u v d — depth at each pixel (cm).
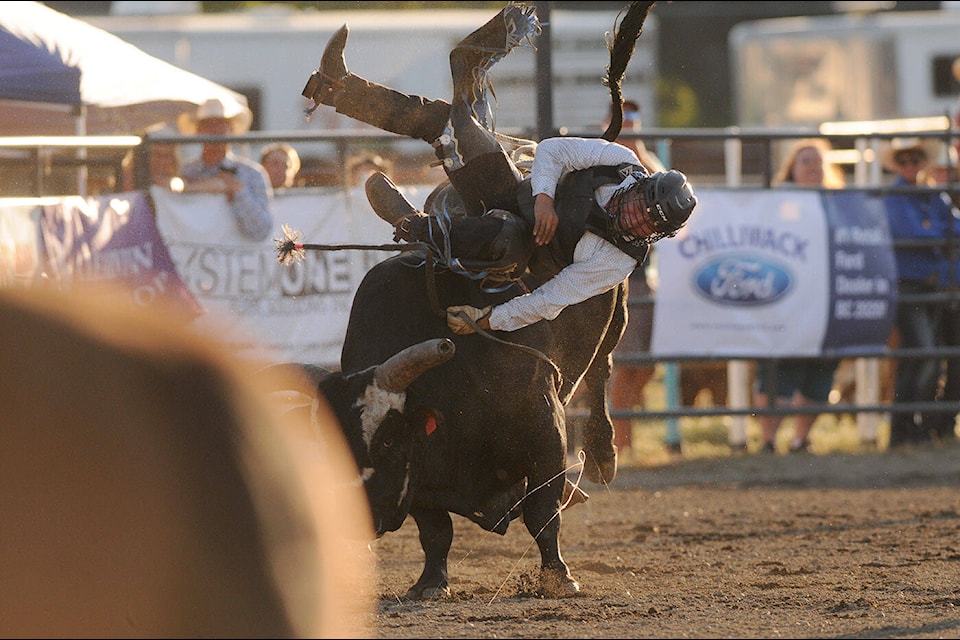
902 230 3161
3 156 2880
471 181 1666
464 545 2139
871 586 1631
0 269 2261
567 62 5788
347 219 2773
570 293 1608
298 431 1409
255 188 2719
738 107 6494
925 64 6144
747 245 2995
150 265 2588
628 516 2442
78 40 2773
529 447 1656
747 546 2070
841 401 3862
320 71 1630
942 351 3125
